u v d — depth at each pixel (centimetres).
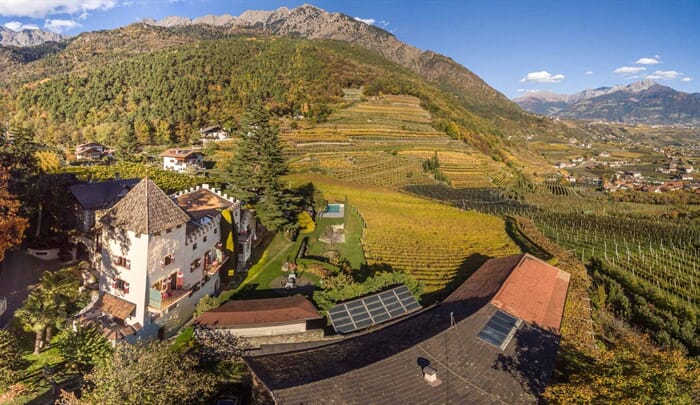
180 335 3800
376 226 7894
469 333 3253
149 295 3797
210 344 3562
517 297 4053
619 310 6156
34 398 3152
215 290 4922
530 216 11144
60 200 5719
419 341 3047
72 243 5409
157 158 13388
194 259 4419
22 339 3834
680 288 6881
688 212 12975
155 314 3869
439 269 6119
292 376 2552
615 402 2278
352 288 4484
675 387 2305
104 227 3988
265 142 6862
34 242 5416
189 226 4441
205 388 2975
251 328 3756
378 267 6000
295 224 6944
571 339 3947
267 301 4244
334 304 4306
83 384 3206
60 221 5647
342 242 6994
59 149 14288
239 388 3384
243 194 6681
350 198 9350
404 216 8569
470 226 8319
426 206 9219
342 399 2369
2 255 4138
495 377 2808
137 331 3709
